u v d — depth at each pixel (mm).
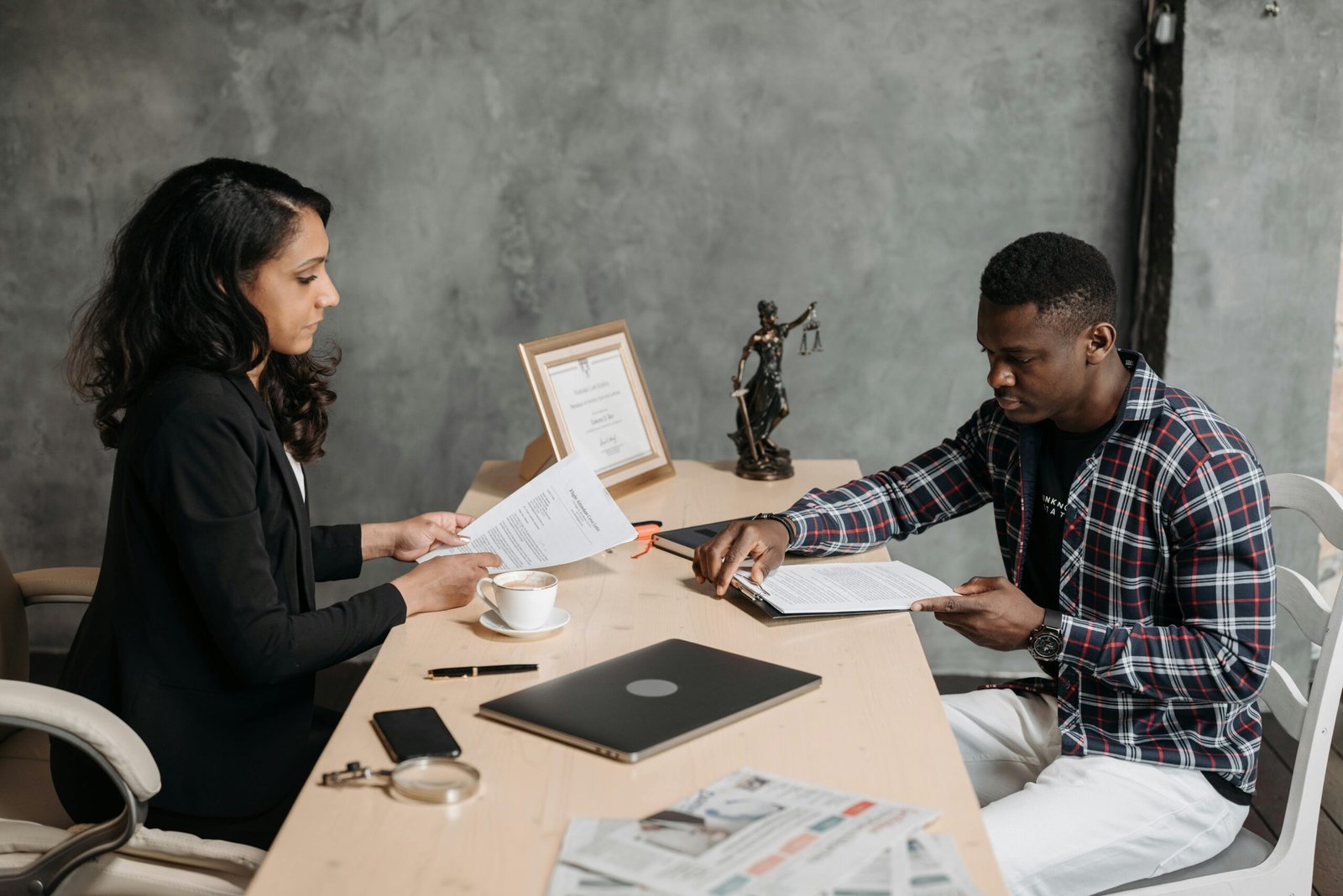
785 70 2830
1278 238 2684
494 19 2834
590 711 1119
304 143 2902
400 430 3049
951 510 1790
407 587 1447
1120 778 1397
